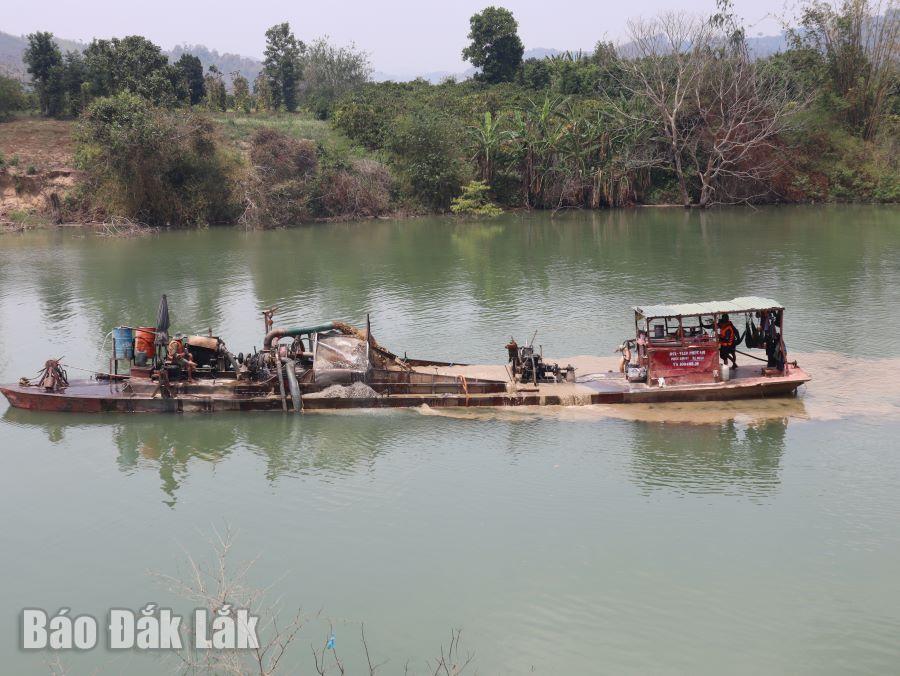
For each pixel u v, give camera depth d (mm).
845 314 30516
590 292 35656
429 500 16844
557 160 71812
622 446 19062
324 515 16359
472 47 93750
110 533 15844
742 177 73375
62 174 64188
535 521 15914
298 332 22172
